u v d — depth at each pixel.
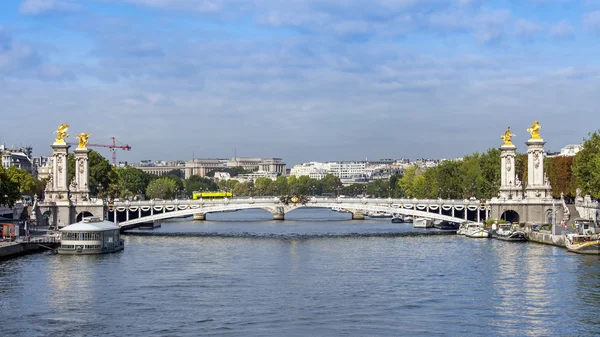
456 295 153.38
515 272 178.38
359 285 165.12
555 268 182.75
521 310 140.25
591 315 136.25
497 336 124.38
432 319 134.62
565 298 149.12
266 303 147.12
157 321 133.38
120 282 168.12
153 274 179.50
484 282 166.50
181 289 160.38
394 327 129.62
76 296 152.50
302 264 197.38
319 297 152.38
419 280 170.38
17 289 159.38
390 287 162.38
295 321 133.50
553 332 126.25
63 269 185.75
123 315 137.38
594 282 164.00
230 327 129.75
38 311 140.00
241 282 169.12
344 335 125.00
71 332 126.56
